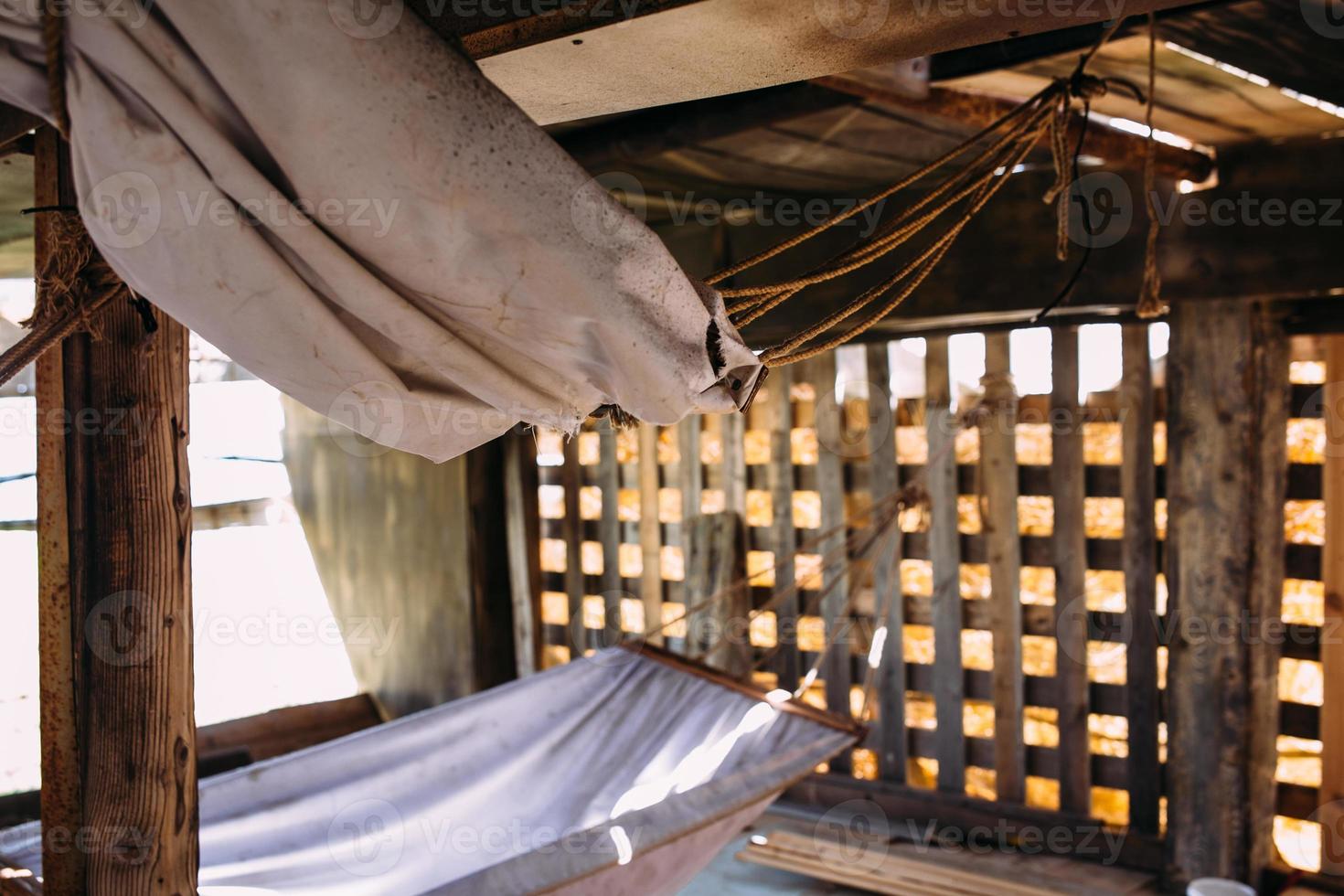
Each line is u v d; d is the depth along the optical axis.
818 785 5.03
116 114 1.05
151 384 1.62
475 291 1.21
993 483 4.53
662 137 3.40
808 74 1.54
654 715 3.79
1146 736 4.21
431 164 1.12
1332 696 3.79
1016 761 4.52
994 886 4.02
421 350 1.24
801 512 5.09
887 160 3.94
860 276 4.60
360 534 6.51
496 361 1.30
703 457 5.36
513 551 5.90
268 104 1.08
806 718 3.71
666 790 3.39
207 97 1.08
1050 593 4.44
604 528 5.70
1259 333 3.77
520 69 1.52
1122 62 2.89
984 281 4.29
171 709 1.65
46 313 1.51
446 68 1.12
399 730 3.53
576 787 3.50
